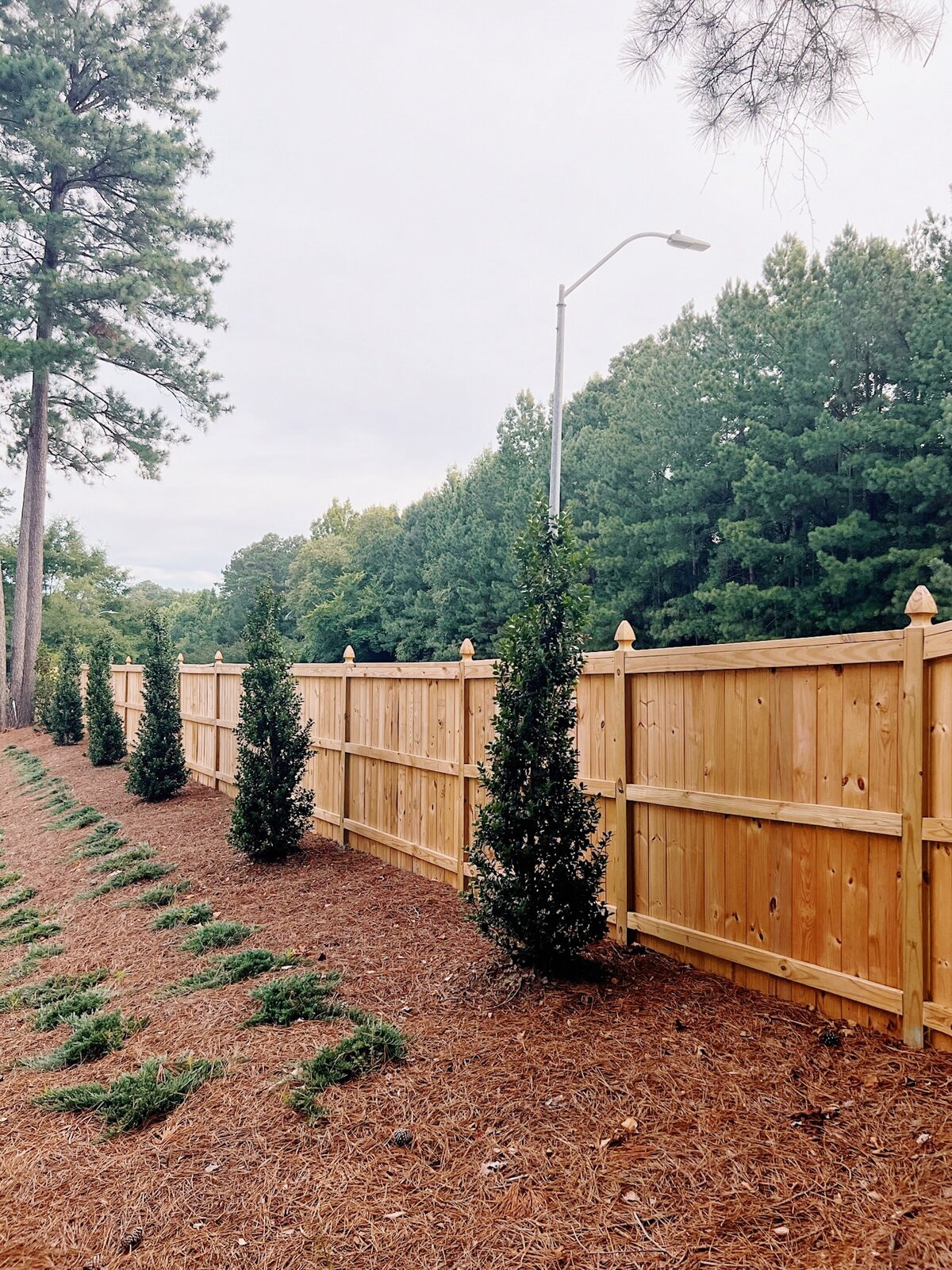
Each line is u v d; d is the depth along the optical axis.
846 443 16.91
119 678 18.14
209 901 6.70
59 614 41.59
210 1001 4.56
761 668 3.96
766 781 3.93
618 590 22.52
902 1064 3.08
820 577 17.44
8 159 21.42
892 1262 2.15
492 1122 3.04
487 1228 2.48
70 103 23.12
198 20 23.81
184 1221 2.69
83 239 22.42
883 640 3.35
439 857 6.35
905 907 3.25
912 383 16.91
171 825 9.77
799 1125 2.79
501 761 4.36
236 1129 3.19
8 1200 2.92
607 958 4.53
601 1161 2.73
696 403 20.83
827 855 3.65
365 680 7.80
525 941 4.25
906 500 16.25
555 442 11.54
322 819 8.67
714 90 3.43
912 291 16.47
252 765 7.73
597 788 5.04
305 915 6.02
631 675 4.82
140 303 22.30
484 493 32.91
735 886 4.12
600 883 4.96
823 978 3.61
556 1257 2.33
